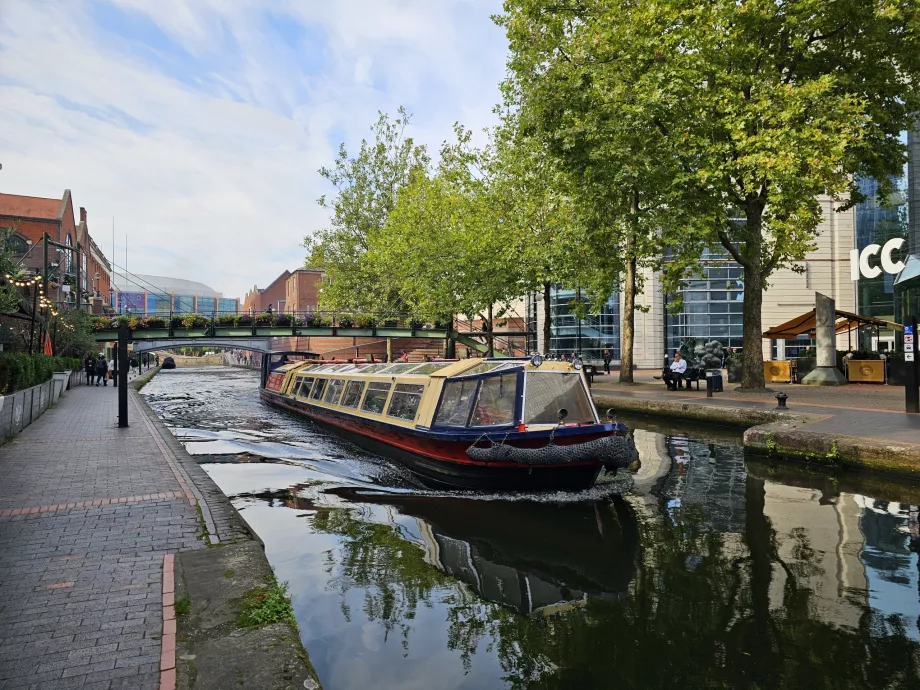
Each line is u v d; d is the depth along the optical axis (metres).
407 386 11.36
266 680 2.97
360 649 4.09
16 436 11.52
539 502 8.11
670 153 16.11
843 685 3.63
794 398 15.98
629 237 21.97
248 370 77.69
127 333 13.16
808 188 14.29
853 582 5.18
